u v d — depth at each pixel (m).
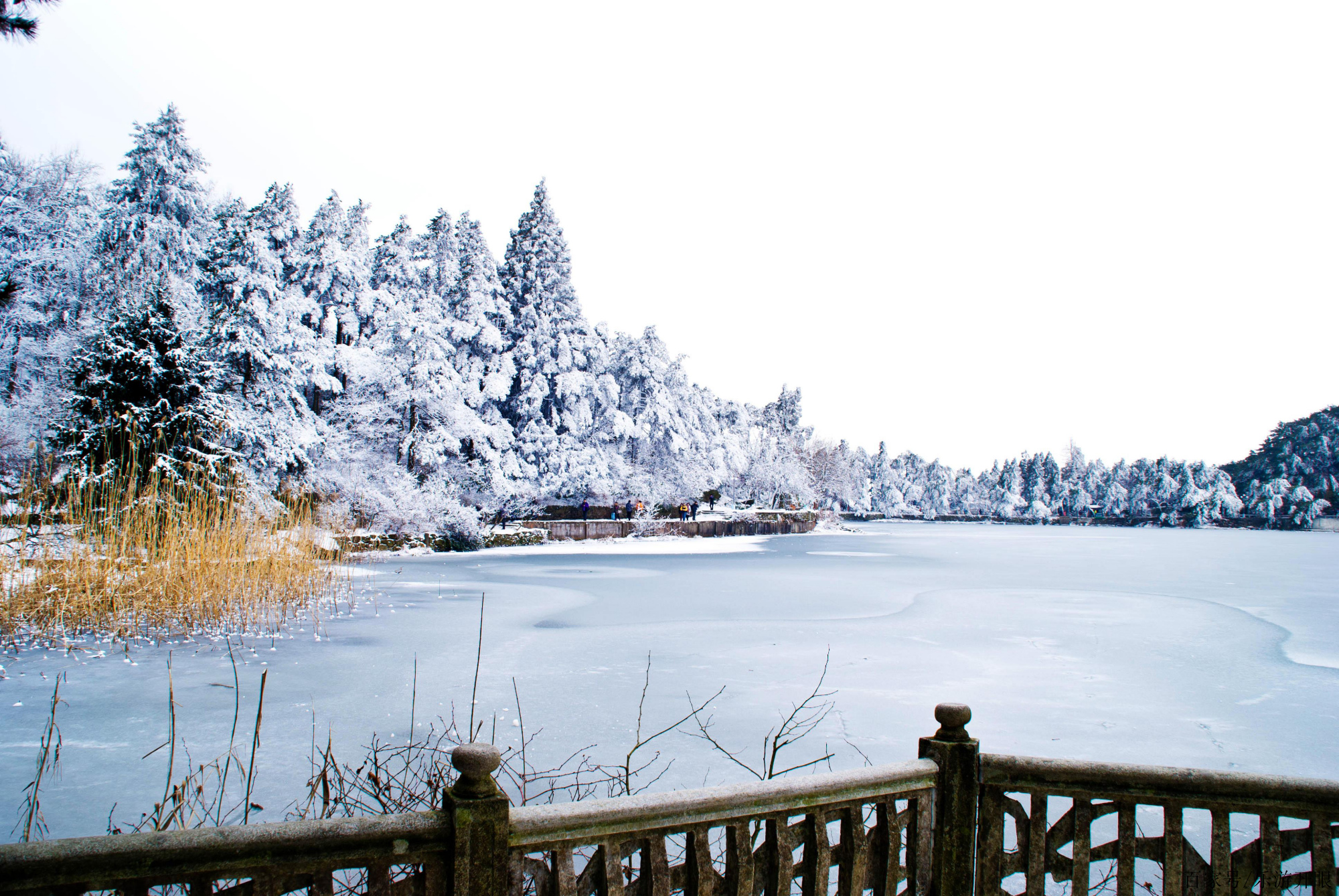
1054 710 7.37
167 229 28.75
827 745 6.07
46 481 9.92
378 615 12.38
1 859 1.43
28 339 25.09
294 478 24.58
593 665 8.93
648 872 1.93
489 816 1.74
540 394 39.97
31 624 9.20
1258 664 9.83
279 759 5.44
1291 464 105.19
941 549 36.38
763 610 13.91
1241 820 4.90
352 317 34.34
